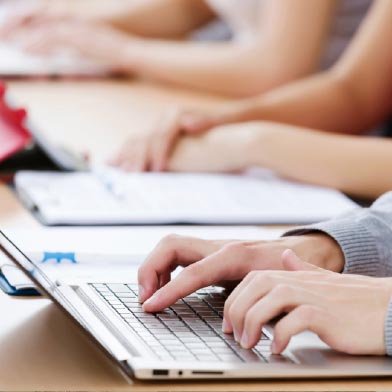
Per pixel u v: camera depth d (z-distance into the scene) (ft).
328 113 8.09
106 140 7.16
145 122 7.87
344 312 3.57
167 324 3.69
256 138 6.40
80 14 11.88
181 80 9.94
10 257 3.50
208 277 3.92
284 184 6.25
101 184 5.87
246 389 3.29
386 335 3.55
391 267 4.32
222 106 8.98
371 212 4.51
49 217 5.09
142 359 3.34
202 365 3.34
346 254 4.25
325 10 9.72
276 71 9.70
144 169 6.46
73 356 3.56
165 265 4.04
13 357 3.52
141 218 5.19
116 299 3.91
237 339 3.56
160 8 12.16
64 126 7.55
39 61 10.21
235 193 5.88
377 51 8.21
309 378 3.40
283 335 3.46
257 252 4.09
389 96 8.34
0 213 5.29
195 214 5.31
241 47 9.94
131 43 10.42
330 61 9.87
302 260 4.07
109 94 9.18
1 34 11.53
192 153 6.54
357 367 3.46
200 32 12.73
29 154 6.29
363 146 6.34
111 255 4.47
